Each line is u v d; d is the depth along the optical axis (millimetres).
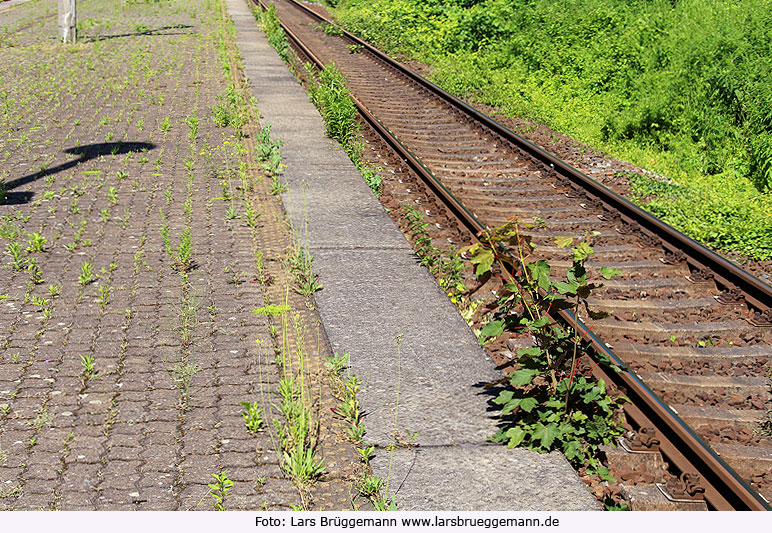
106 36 24172
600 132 14117
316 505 4082
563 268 7500
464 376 5352
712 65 14102
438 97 15164
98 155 10852
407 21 25109
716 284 7383
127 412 4867
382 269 7129
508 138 12109
